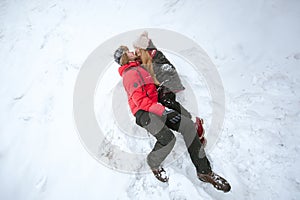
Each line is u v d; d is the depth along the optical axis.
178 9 4.12
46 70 4.03
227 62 3.31
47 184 2.91
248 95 2.95
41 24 4.82
